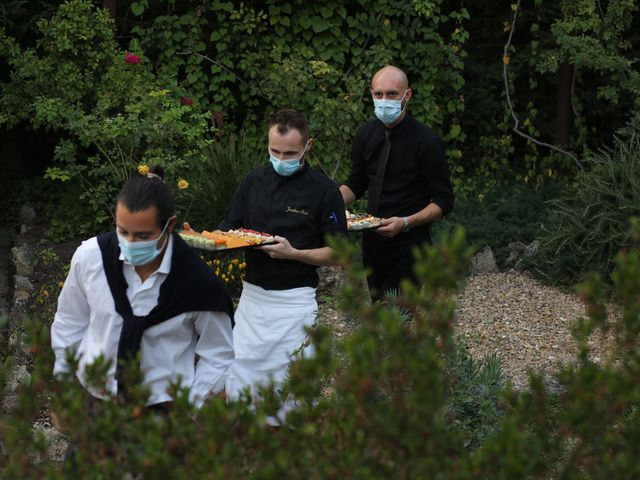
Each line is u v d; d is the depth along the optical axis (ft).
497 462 8.48
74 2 30.53
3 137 34.65
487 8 36.24
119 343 11.51
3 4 31.96
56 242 31.01
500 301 26.63
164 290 11.57
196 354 12.26
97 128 28.22
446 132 36.17
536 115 36.81
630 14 33.32
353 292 8.82
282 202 15.92
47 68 30.48
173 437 8.42
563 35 32.35
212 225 28.09
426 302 8.54
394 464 8.56
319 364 8.55
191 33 32.60
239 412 8.51
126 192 11.01
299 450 8.45
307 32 32.91
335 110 31.50
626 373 9.81
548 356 22.65
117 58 30.99
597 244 27.76
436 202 19.17
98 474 8.27
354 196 20.27
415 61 33.55
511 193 33.71
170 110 28.66
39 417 16.96
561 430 9.51
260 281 15.92
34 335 9.11
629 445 8.77
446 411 12.60
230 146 29.35
